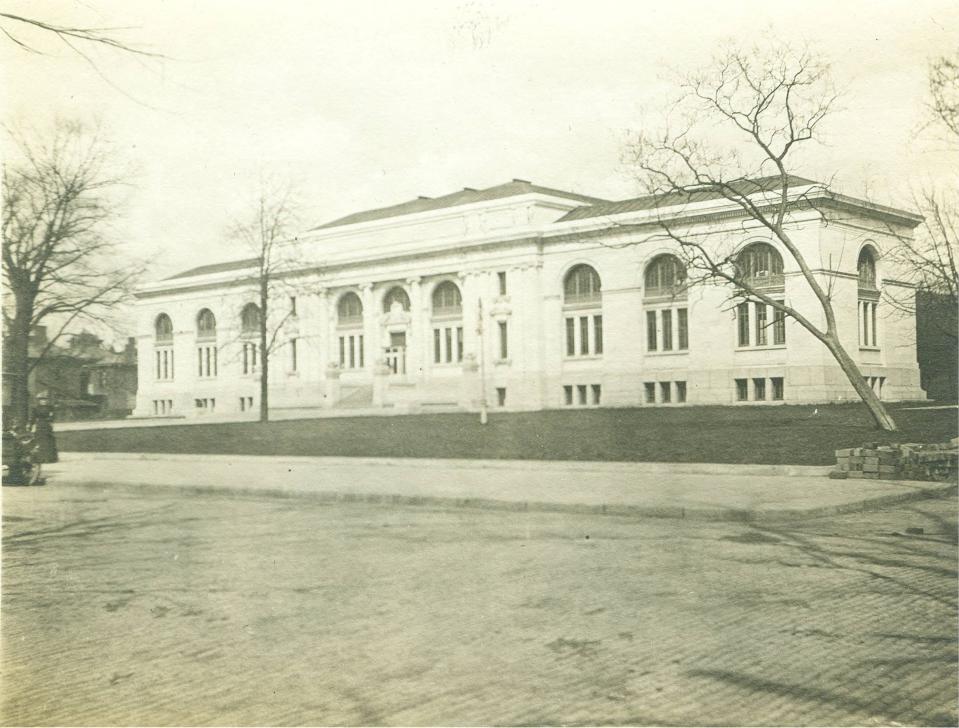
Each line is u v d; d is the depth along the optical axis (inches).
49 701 243.1
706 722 216.8
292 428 1610.5
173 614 339.0
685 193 1285.7
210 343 2716.5
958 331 1569.9
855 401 1663.4
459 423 1505.9
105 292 1180.5
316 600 355.3
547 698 234.5
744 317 1838.1
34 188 1058.7
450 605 340.5
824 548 454.0
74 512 666.2
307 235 2701.8
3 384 1010.7
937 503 645.9
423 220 2442.2
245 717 226.5
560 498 661.3
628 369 2023.9
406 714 225.3
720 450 978.7
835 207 1647.4
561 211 2306.8
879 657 265.0
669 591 357.7
